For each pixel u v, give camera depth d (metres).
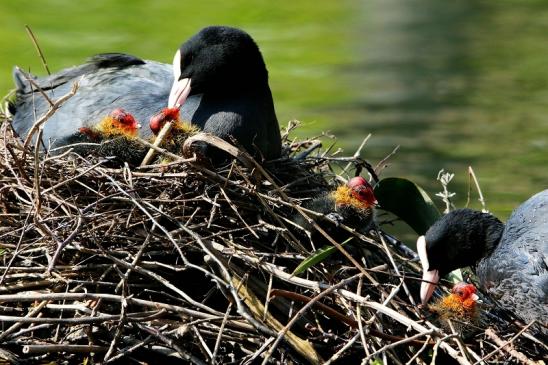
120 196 9.53
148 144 9.79
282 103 21.72
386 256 10.68
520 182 16.89
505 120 20.48
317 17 29.09
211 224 9.67
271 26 28.02
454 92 22.62
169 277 9.67
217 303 9.73
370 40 27.19
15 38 25.33
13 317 8.69
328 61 25.05
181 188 9.88
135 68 12.16
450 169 17.66
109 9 28.42
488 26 29.06
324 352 9.44
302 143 12.30
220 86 11.03
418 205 12.03
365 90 22.80
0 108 12.87
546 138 19.30
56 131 11.45
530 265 10.57
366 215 10.34
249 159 9.81
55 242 9.07
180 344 9.13
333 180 11.93
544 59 25.48
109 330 9.20
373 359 8.98
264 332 8.72
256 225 9.67
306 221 10.12
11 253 9.32
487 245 11.18
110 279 9.41
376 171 13.87
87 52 24.34
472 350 9.76
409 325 8.84
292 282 9.31
